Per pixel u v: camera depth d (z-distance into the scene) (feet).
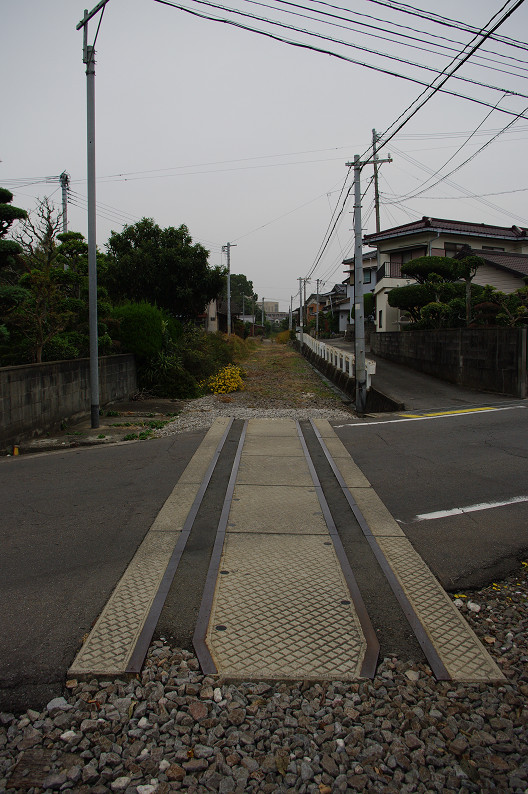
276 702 8.24
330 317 173.06
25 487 19.25
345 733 7.70
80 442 27.40
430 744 7.55
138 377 49.32
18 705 8.07
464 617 10.94
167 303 71.10
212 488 19.02
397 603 11.18
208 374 58.39
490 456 23.11
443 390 47.91
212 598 11.18
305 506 16.96
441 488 18.83
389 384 51.93
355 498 17.80
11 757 7.16
